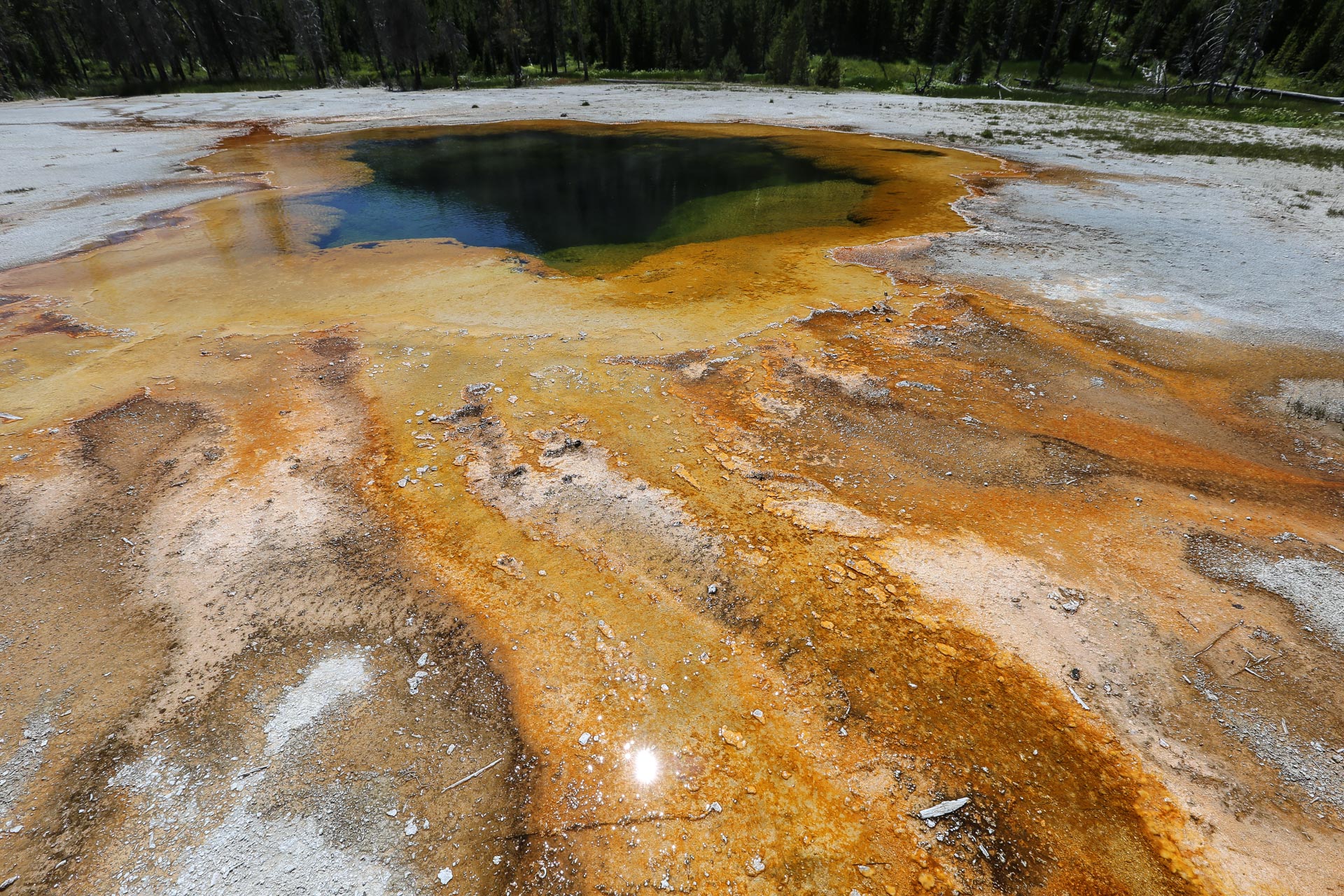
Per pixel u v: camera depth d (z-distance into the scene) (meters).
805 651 5.52
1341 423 8.46
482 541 6.64
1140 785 4.53
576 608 5.91
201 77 48.22
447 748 4.79
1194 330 10.94
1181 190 19.31
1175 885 4.01
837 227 17.19
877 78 50.50
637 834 4.30
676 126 33.44
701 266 14.47
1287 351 10.19
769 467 7.77
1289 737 4.76
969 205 18.59
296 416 8.74
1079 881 4.04
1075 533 6.68
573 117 35.91
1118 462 7.77
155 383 9.52
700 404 9.03
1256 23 39.72
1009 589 6.01
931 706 5.07
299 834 4.26
